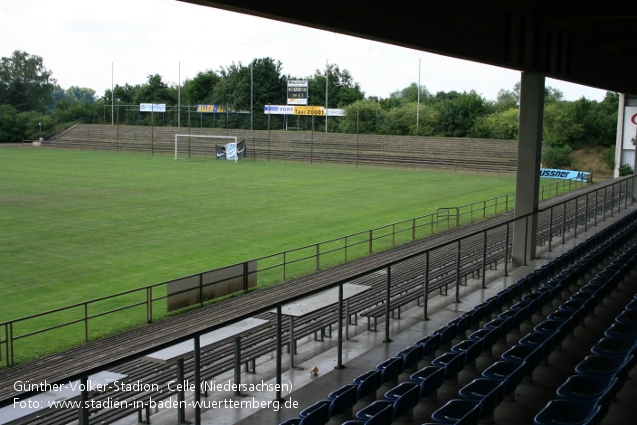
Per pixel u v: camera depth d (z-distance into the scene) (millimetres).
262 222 28562
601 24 17531
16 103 108188
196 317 14844
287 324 12016
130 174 48094
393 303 11906
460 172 55969
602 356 7336
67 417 7883
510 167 57750
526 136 15977
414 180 48031
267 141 74312
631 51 21188
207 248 23172
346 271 18766
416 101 98125
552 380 8211
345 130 84438
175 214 30266
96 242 23891
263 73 92750
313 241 24609
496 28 13516
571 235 20047
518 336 10047
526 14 14445
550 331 8664
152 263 20812
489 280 14398
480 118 76875
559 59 16844
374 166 60500
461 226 27141
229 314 14758
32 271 19641
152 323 14609
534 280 12539
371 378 6922
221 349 10875
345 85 102062
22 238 24391
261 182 44219
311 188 41500
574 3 14273
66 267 20172
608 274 12125
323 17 8664
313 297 11430
